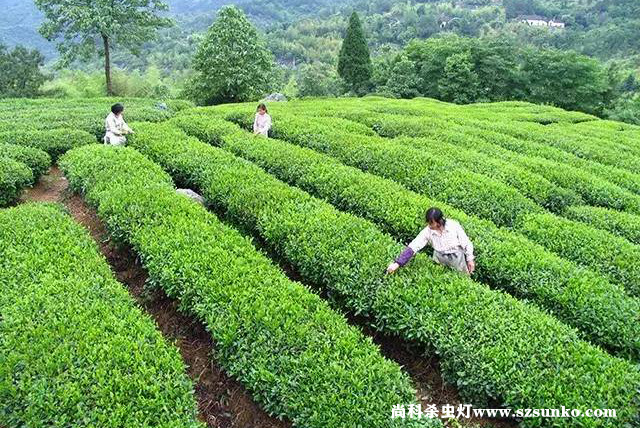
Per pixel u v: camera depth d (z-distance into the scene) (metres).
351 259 10.39
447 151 19.62
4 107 32.59
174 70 98.12
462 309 8.98
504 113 34.94
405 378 7.78
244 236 12.81
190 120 22.09
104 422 6.54
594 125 33.31
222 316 8.54
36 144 17.84
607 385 7.51
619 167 22.19
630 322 9.52
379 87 60.09
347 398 7.13
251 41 48.09
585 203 17.48
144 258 10.52
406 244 12.56
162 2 46.62
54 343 7.63
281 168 16.44
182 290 9.41
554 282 10.61
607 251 12.48
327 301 9.70
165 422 6.59
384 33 134.38
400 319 9.05
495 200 14.98
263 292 9.09
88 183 13.84
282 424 7.77
